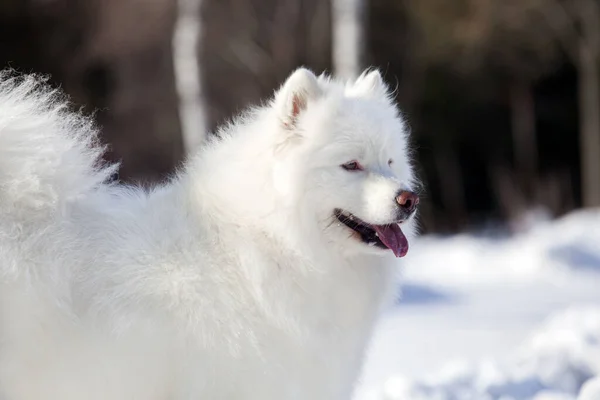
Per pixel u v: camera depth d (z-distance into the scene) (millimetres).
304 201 5039
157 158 30500
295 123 5156
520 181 35281
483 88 36188
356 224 5172
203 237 5008
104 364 4758
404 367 9289
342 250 5164
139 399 4832
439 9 32438
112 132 29734
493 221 34281
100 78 30156
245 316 4871
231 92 28641
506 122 36812
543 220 31484
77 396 4789
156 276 4840
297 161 5055
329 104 5262
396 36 32594
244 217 4992
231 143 5305
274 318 4895
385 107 5590
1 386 4703
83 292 4797
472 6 32219
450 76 35812
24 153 4887
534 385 7293
